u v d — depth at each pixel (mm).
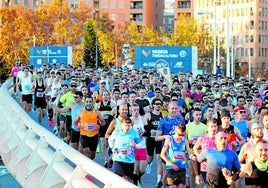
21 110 14219
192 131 12391
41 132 11141
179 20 107312
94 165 7879
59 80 22688
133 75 27812
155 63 41594
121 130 11203
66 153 9125
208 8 139125
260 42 138750
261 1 138875
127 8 152625
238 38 139750
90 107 14258
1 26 101875
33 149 11141
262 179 8984
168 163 10914
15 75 32312
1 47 101438
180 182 11031
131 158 11234
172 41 104812
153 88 23188
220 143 9305
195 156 10469
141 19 153000
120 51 110688
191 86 25000
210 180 9414
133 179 12523
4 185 12359
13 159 12188
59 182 9484
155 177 14469
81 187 7910
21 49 101562
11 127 14500
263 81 31125
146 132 14086
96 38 95750
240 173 9055
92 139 14305
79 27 105875
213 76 32031
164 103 14492
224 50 111188
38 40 102688
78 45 106438
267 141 9273
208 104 16156
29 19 102875
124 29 115750
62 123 18969
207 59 103188
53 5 105188
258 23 137875
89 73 26781
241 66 132375
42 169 10578
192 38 103312
